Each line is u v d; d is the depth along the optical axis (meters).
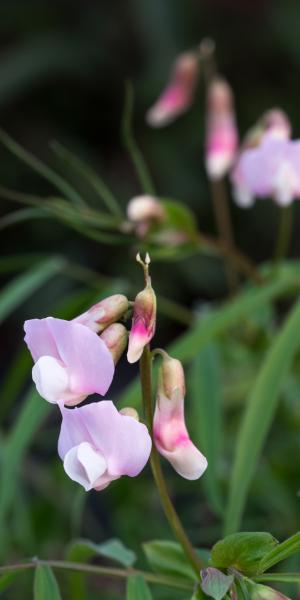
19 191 0.75
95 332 0.24
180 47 0.74
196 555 0.26
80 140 0.76
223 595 0.24
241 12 0.76
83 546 0.30
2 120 0.77
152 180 0.74
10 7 0.79
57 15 0.79
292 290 0.38
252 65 0.77
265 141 0.36
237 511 0.30
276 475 0.41
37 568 0.27
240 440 0.31
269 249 0.76
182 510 0.45
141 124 0.76
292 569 0.35
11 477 0.33
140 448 0.23
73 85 0.78
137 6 0.75
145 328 0.24
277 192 0.36
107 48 0.78
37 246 0.76
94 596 0.43
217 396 0.34
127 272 0.72
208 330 0.35
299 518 0.40
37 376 0.24
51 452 0.51
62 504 0.44
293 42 0.74
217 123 0.42
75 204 0.39
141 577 0.27
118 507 0.45
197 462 0.25
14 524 0.43
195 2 0.76
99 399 0.63
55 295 0.72
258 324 0.40
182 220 0.38
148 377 0.25
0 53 0.78
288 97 0.75
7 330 0.77
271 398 0.31
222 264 0.72
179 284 0.72
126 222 0.38
